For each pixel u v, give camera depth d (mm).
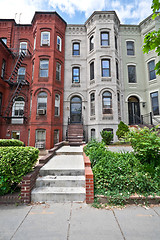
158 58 12578
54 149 6711
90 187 3135
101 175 3396
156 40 2631
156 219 2512
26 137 12055
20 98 13039
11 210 2805
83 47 13945
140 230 2225
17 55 13047
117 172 3463
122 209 2844
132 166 3773
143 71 13742
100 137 11078
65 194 3193
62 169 4090
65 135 12594
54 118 11664
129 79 13633
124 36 14102
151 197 3053
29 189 3158
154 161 3703
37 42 12156
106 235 2117
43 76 11922
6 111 12594
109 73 12266
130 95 13219
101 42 12617
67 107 12977
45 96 11594
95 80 12172
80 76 13523
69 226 2320
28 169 3484
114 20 13047
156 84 12508
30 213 2699
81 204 3035
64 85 13328
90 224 2369
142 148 3873
